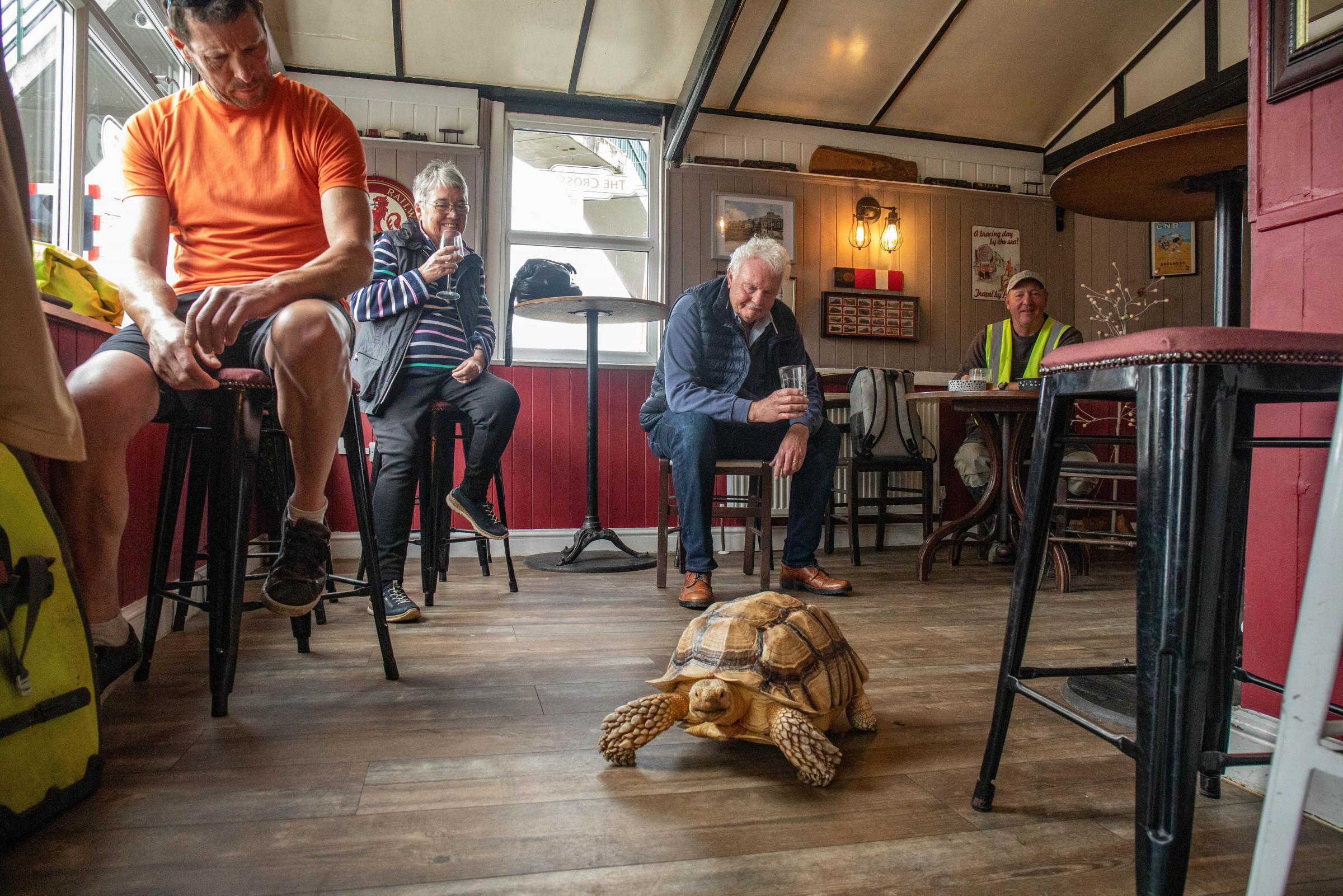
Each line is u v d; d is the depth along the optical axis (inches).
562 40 160.2
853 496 158.1
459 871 37.8
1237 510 43.0
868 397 159.5
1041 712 63.4
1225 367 31.8
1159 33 172.6
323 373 56.3
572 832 41.9
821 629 54.2
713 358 114.3
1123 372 35.1
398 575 96.6
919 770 51.3
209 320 51.9
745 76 173.8
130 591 82.2
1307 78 48.1
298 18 152.3
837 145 191.8
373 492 99.1
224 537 59.0
